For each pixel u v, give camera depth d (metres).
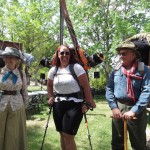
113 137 4.20
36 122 8.73
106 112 11.27
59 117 4.26
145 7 19.72
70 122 4.08
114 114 3.87
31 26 21.06
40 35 22.31
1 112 4.46
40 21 21.66
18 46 10.92
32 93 11.58
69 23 6.65
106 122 8.48
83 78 4.20
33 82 34.84
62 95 4.23
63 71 4.25
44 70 22.94
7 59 4.51
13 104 4.52
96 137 6.66
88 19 21.09
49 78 4.45
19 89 4.61
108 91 4.05
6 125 4.51
